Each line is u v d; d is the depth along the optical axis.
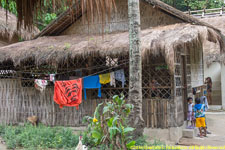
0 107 9.35
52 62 7.91
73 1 3.67
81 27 9.94
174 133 7.12
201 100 8.22
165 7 8.09
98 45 7.60
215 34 7.61
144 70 7.67
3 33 11.23
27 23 4.29
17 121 9.12
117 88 8.12
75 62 8.73
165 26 8.16
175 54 7.27
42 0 4.18
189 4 20.27
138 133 5.74
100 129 5.21
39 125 8.26
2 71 9.90
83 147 5.03
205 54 12.94
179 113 7.44
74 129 8.43
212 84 15.96
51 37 10.00
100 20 3.84
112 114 5.11
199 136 7.75
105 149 5.44
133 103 5.79
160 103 7.34
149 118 7.45
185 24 7.84
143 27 8.88
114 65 8.02
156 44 6.54
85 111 8.38
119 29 9.22
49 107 8.75
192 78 9.14
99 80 8.00
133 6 5.86
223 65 13.24
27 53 8.26
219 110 13.12
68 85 7.98
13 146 6.34
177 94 7.40
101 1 3.33
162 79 7.44
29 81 9.23
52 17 12.61
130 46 5.89
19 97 9.16
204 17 14.58
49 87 8.84
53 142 6.41
